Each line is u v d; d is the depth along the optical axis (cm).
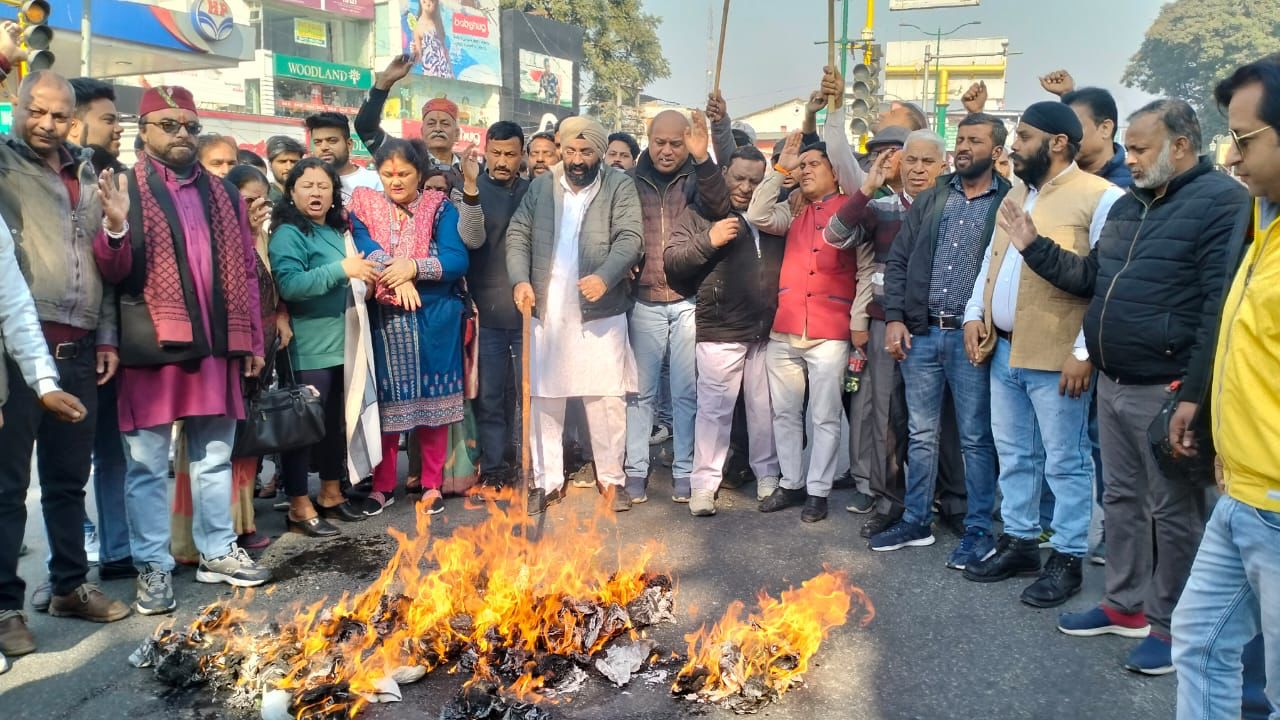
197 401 397
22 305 327
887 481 485
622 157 728
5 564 351
